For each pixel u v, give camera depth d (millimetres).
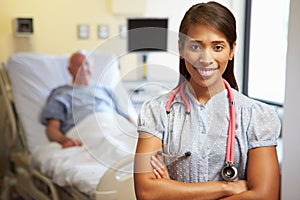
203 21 1106
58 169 1835
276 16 1654
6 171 2111
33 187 1990
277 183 1078
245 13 1483
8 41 2623
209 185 1080
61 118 2203
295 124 1352
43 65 2469
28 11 2637
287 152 1350
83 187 1564
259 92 1576
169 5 1588
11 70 2471
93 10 2730
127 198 1309
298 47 1320
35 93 2400
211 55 1113
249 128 1105
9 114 2303
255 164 1080
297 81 1337
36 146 2145
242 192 1068
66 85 2363
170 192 1081
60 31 2717
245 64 1541
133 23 1922
